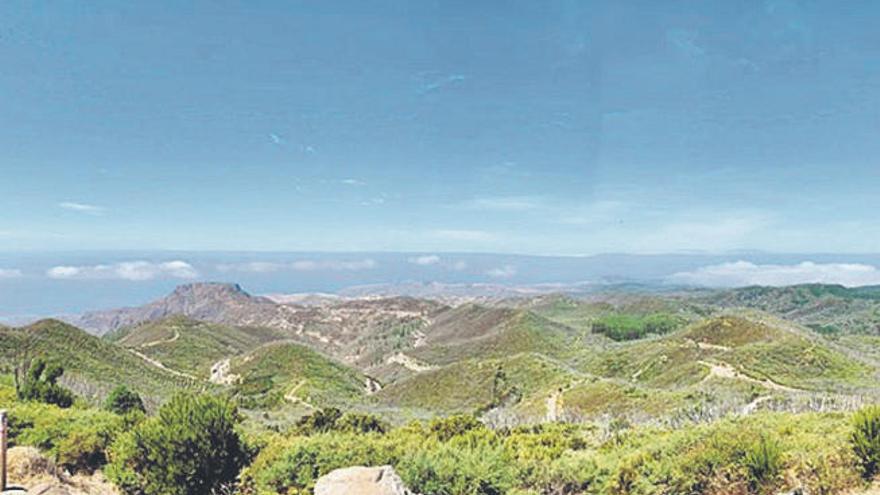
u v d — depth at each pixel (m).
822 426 19.44
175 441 14.37
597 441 31.36
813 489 13.77
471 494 16.02
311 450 16.80
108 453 17.62
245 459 15.49
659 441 19.92
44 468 14.96
